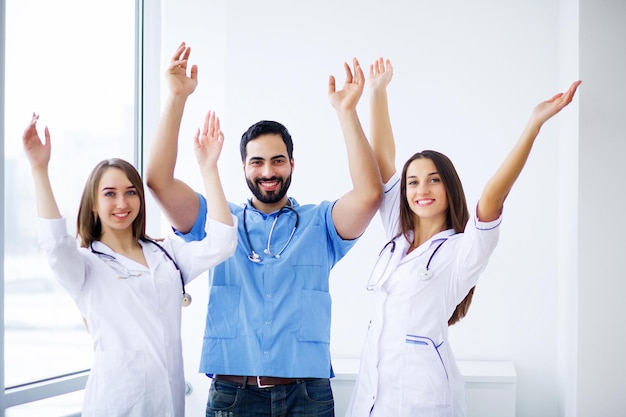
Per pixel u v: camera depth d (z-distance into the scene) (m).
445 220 2.12
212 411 2.10
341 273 3.02
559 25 2.88
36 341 2.61
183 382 2.08
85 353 2.83
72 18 2.80
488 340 2.95
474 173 2.96
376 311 2.10
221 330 2.13
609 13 2.35
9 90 2.50
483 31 2.96
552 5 2.91
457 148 2.97
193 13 3.12
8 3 2.49
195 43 3.12
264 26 3.08
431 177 2.07
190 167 3.11
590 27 2.37
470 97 2.97
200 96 3.11
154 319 1.99
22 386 2.52
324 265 2.20
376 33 3.02
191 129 3.12
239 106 3.09
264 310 2.11
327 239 2.25
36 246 2.61
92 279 1.98
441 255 2.04
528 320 2.92
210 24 3.11
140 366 1.93
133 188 2.02
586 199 2.37
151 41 3.12
